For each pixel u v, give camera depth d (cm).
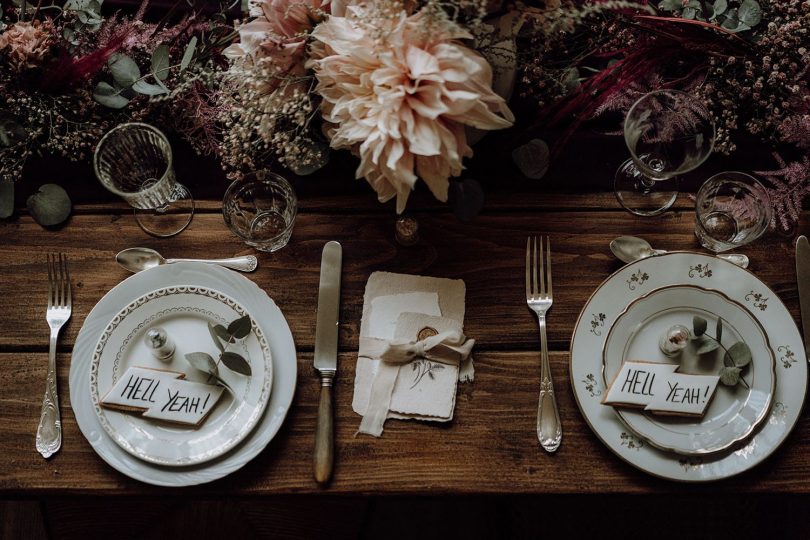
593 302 93
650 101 92
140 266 98
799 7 98
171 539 115
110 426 88
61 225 100
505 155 102
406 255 98
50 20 96
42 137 103
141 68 103
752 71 96
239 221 100
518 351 94
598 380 91
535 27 86
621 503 122
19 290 97
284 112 87
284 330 93
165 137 93
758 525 121
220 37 103
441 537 145
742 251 98
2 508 139
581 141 102
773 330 92
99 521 115
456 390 92
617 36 99
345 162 102
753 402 89
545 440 89
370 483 89
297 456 90
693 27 93
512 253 98
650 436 87
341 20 79
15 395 93
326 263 97
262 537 114
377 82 77
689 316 92
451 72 77
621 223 100
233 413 89
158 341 89
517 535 123
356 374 93
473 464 89
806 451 89
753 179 97
